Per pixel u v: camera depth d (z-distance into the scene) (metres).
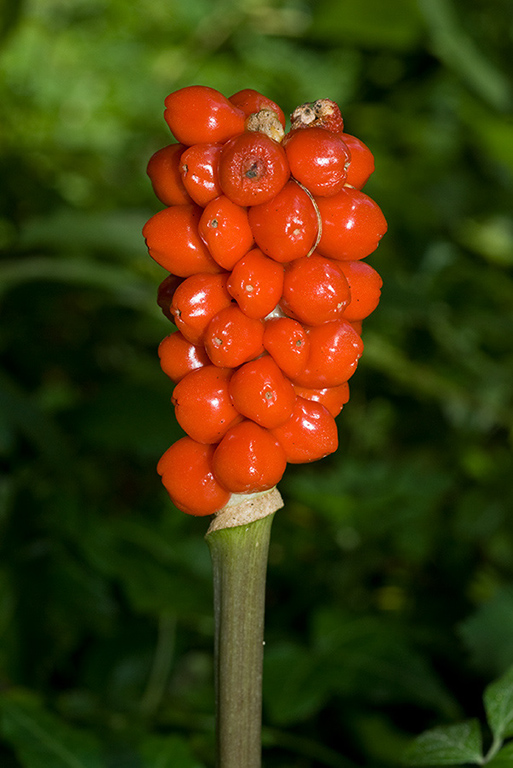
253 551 0.22
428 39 0.56
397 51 0.61
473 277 0.58
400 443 0.57
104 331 0.58
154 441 0.38
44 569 0.34
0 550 0.34
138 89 0.75
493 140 0.58
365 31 0.58
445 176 0.64
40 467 0.38
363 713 0.33
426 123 0.64
